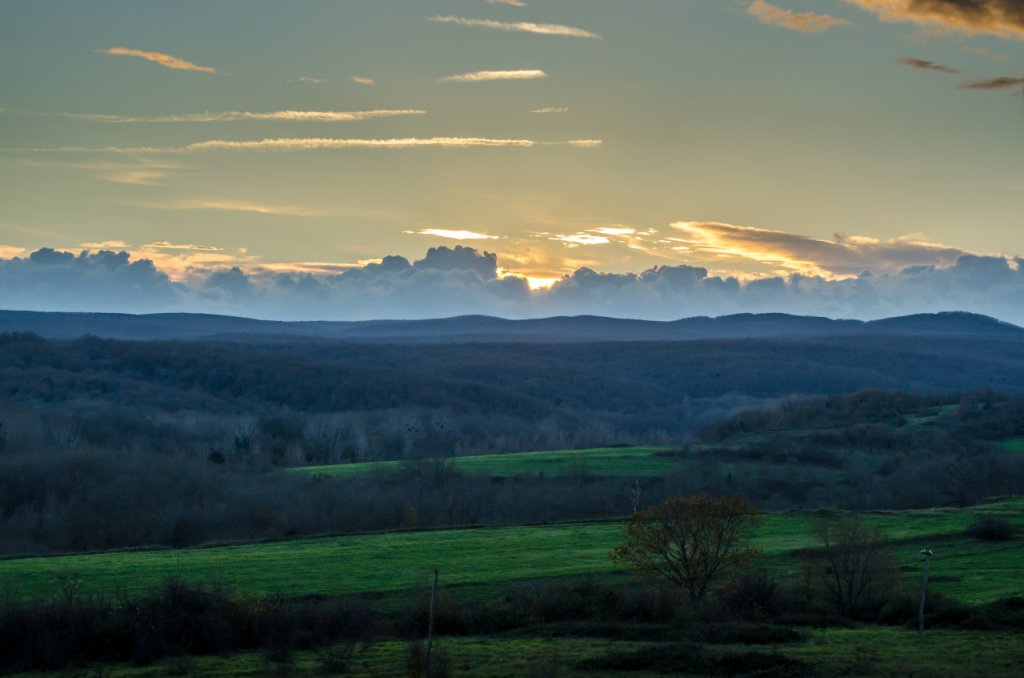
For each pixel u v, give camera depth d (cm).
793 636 5600
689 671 4866
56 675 5088
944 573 7388
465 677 4803
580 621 6184
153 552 8394
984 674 4662
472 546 8594
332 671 5006
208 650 5556
